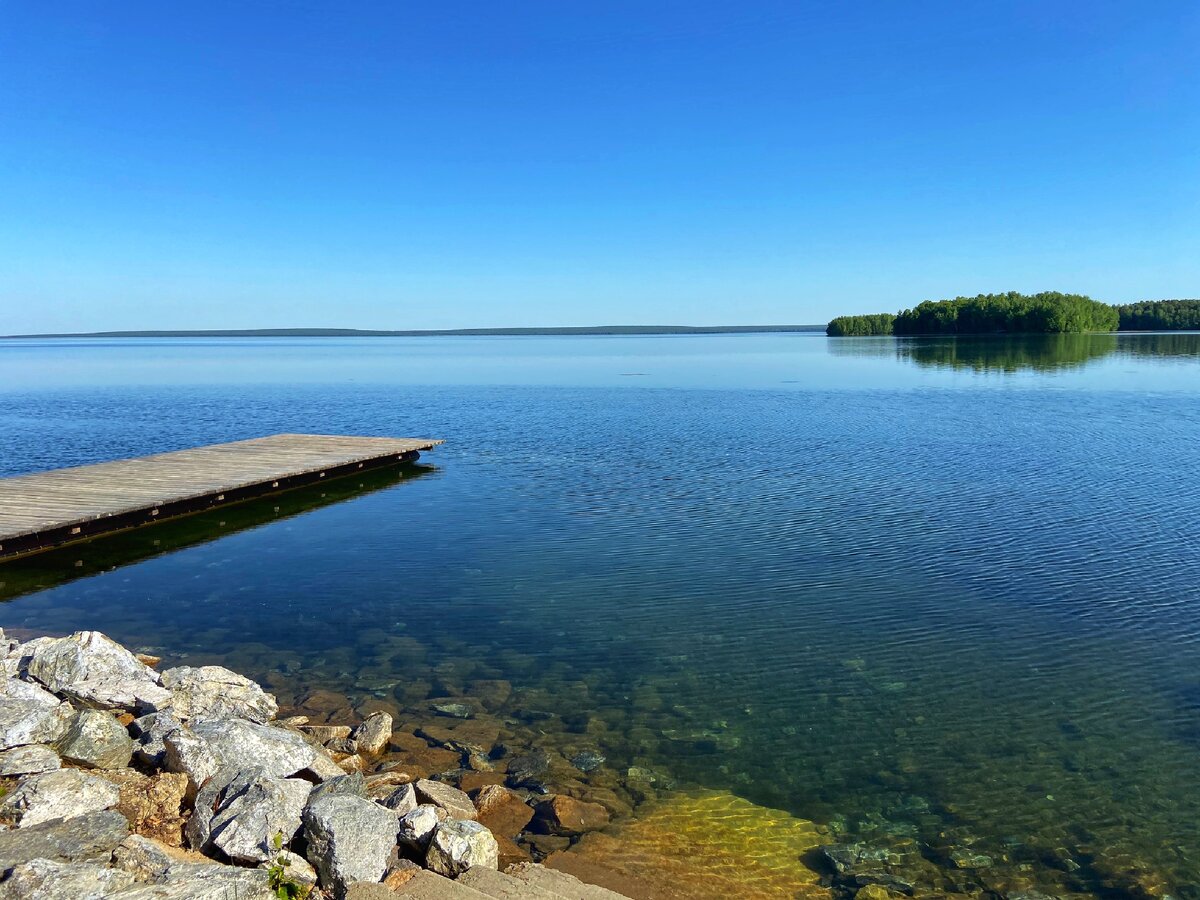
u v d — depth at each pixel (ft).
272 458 84.33
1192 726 31.63
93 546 58.80
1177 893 23.02
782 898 22.33
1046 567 49.73
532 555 55.26
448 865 21.50
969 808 26.94
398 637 41.70
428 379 235.20
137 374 269.03
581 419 130.41
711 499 69.92
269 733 26.84
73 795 21.15
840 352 343.67
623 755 30.27
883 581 48.01
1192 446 90.33
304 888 19.70
